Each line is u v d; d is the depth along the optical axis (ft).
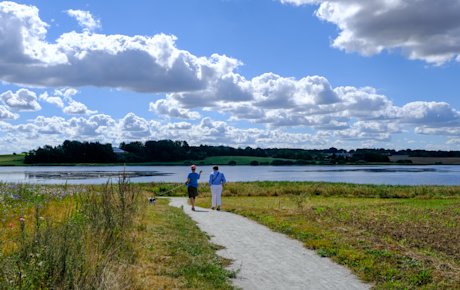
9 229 37.35
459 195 126.82
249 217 70.85
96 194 57.21
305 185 145.79
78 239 28.84
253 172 432.66
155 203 85.15
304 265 39.17
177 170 451.94
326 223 61.26
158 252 38.68
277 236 53.11
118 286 26.02
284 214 71.41
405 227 59.06
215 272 34.96
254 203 101.40
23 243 26.53
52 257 24.94
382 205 93.71
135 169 480.64
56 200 62.90
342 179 300.61
